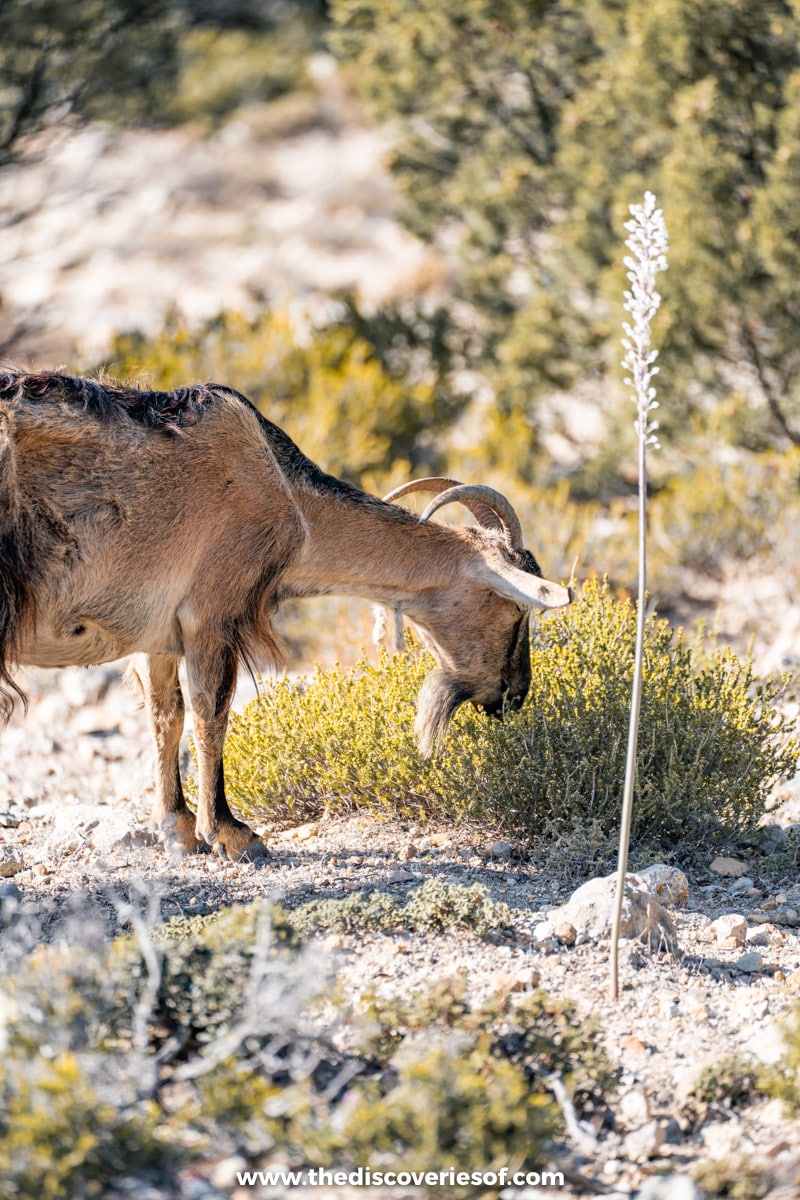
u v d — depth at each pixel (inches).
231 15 3068.4
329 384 1203.9
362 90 1337.4
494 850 564.1
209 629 536.1
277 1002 340.8
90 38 1428.4
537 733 579.8
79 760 748.0
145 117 1556.3
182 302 1866.4
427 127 1368.1
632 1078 377.4
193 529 522.6
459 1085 317.1
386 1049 364.2
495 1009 378.3
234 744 625.6
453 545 567.5
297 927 443.2
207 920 432.1
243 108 2780.5
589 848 543.8
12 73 1373.0
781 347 1078.4
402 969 425.4
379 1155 313.0
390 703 608.1
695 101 1044.5
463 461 1182.9
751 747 594.9
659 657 625.9
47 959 354.0
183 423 519.5
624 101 1115.9
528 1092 342.3
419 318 1380.4
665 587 997.8
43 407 484.4
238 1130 322.0
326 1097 338.3
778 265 1013.8
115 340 1272.1
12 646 482.0
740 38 1072.2
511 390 1239.5
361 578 568.1
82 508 493.4
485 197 1245.1
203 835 553.0
